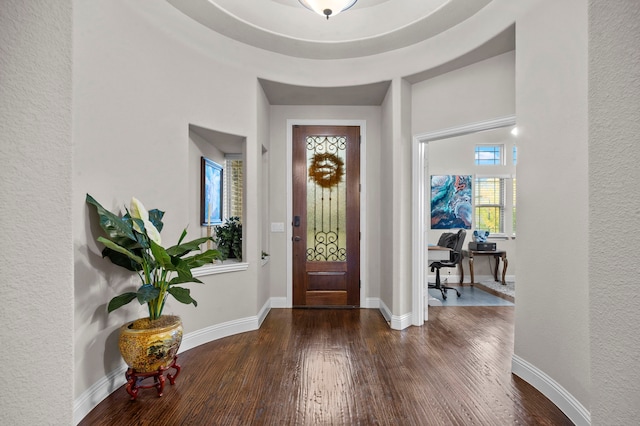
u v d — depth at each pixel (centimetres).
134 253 240
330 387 242
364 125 452
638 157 60
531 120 242
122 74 244
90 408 212
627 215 62
